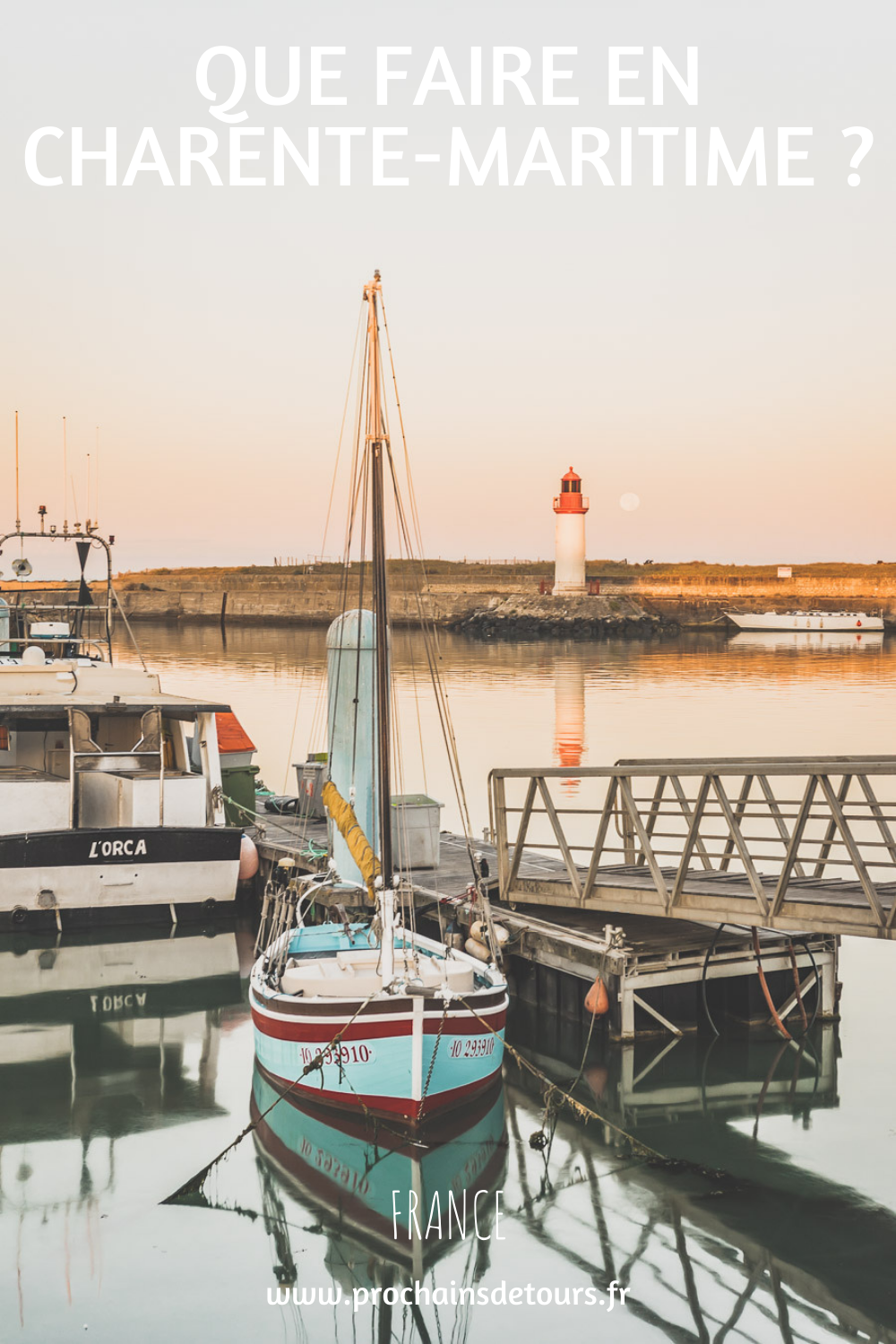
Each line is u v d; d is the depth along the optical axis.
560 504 103.81
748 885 12.49
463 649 80.81
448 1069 9.84
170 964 14.71
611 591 110.94
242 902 17.27
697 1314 7.61
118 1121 10.40
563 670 60.34
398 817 15.57
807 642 89.50
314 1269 8.16
